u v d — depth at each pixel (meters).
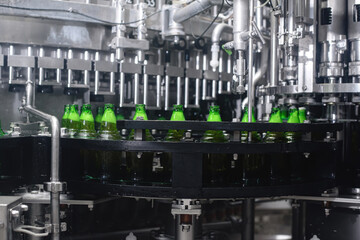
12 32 2.97
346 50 2.66
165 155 2.52
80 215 3.15
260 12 3.48
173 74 3.37
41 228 2.12
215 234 3.05
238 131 2.26
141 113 2.55
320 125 2.40
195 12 2.99
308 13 2.60
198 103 3.57
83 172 2.56
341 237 2.58
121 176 2.50
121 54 3.00
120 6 3.02
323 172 2.55
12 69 2.89
